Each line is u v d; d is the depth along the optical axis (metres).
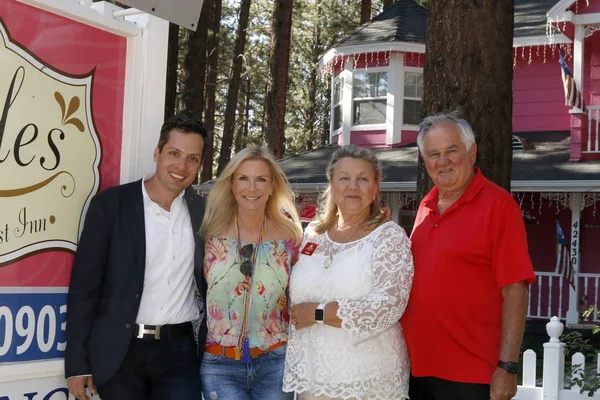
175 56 13.57
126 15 3.92
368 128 17.25
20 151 3.45
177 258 3.62
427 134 3.79
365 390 3.50
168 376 3.59
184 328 3.68
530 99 15.37
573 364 6.34
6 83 3.39
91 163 3.79
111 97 3.90
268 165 3.79
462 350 3.62
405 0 18.28
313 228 3.88
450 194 3.82
